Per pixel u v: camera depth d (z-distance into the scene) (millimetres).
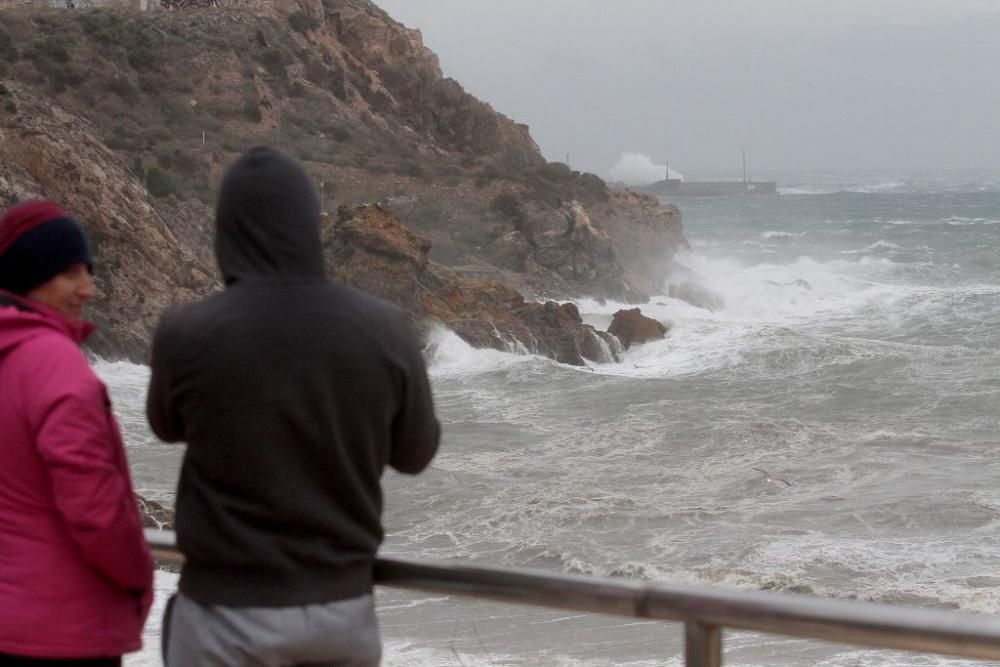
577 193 66750
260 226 3016
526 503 19859
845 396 31203
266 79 77688
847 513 19047
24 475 3062
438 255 57844
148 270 38000
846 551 16844
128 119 67625
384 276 39656
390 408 3023
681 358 38250
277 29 83562
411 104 88250
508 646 8508
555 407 30453
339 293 3031
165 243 39031
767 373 35406
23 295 3271
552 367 35469
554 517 19031
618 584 2877
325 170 64688
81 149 38594
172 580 8570
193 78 74250
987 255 81812
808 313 51812
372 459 3014
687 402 30672
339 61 86062
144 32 76375
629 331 40688
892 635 2543
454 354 36656
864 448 24453
